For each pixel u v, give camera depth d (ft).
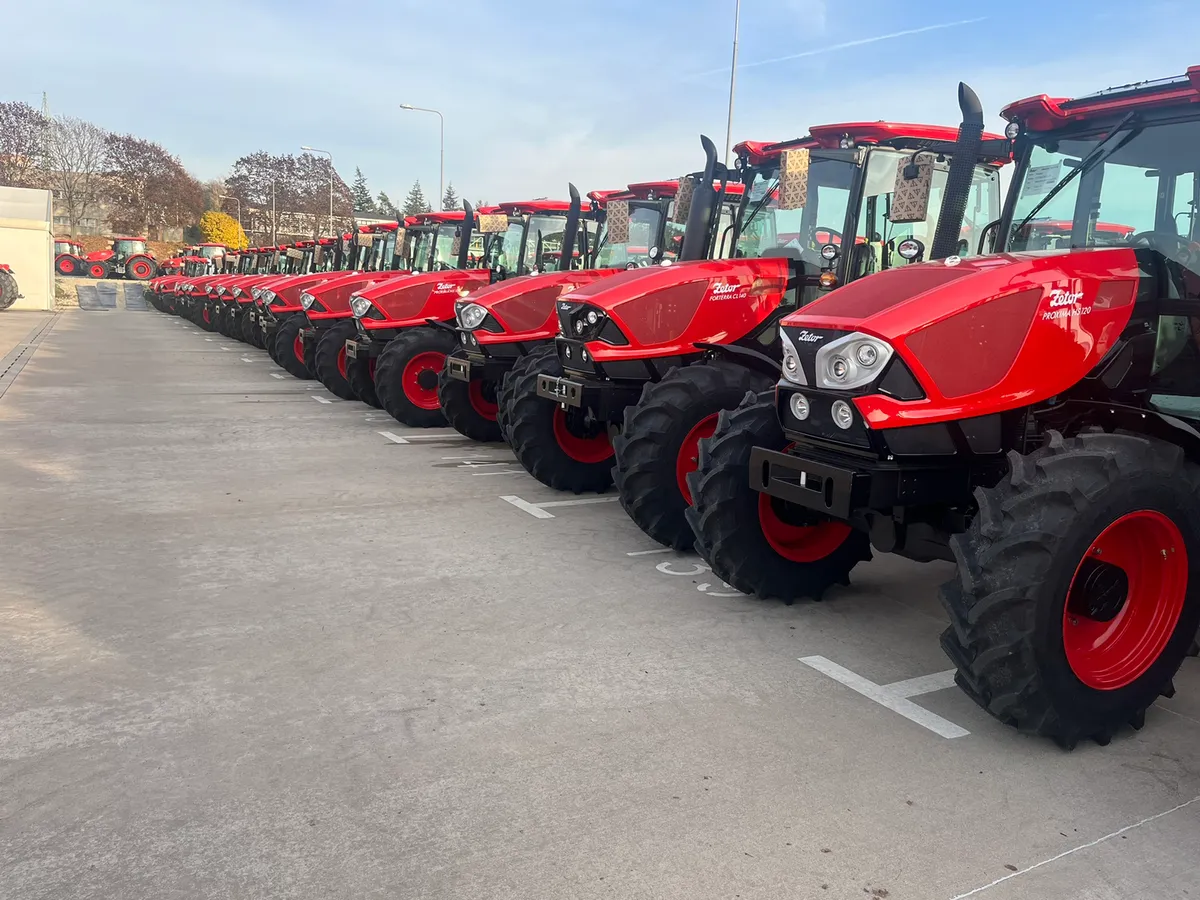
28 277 89.45
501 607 12.94
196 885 6.99
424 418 28.35
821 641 12.05
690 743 9.24
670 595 13.64
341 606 12.85
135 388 36.09
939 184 16.07
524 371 20.85
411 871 7.18
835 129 15.65
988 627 9.04
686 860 7.36
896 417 9.70
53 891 6.89
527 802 8.14
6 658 10.95
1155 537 9.68
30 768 8.56
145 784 8.32
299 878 7.09
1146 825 8.01
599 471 20.20
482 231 31.42
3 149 172.96
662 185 23.62
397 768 8.66
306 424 28.55
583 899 6.88
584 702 10.08
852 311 10.27
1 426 26.89
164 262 141.49
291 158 190.49
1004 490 9.38
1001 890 7.07
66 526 16.61
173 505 18.28
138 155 194.80
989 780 8.70
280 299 41.91
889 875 7.22
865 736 9.50
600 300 16.72
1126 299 10.53
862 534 13.84
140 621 12.17
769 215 17.75
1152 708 10.45
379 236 43.09
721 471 12.71
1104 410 10.55
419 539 16.22
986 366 9.84
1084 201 11.85
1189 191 10.91
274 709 9.78
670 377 15.65
